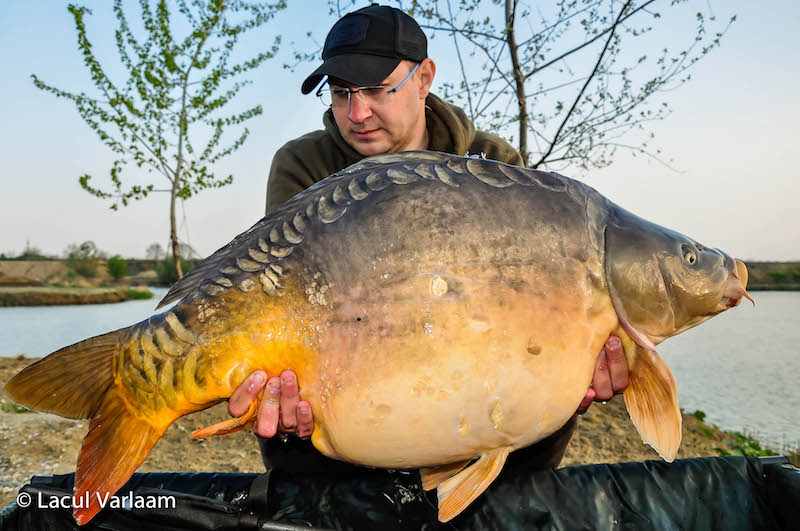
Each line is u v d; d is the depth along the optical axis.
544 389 1.39
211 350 1.41
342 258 1.39
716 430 4.98
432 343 1.34
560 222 1.43
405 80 2.13
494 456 1.46
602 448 4.12
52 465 3.38
